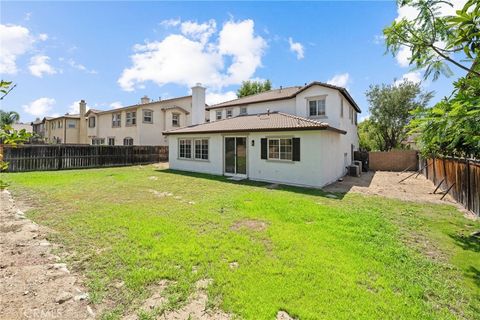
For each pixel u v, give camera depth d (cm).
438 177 1091
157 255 390
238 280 324
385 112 2398
